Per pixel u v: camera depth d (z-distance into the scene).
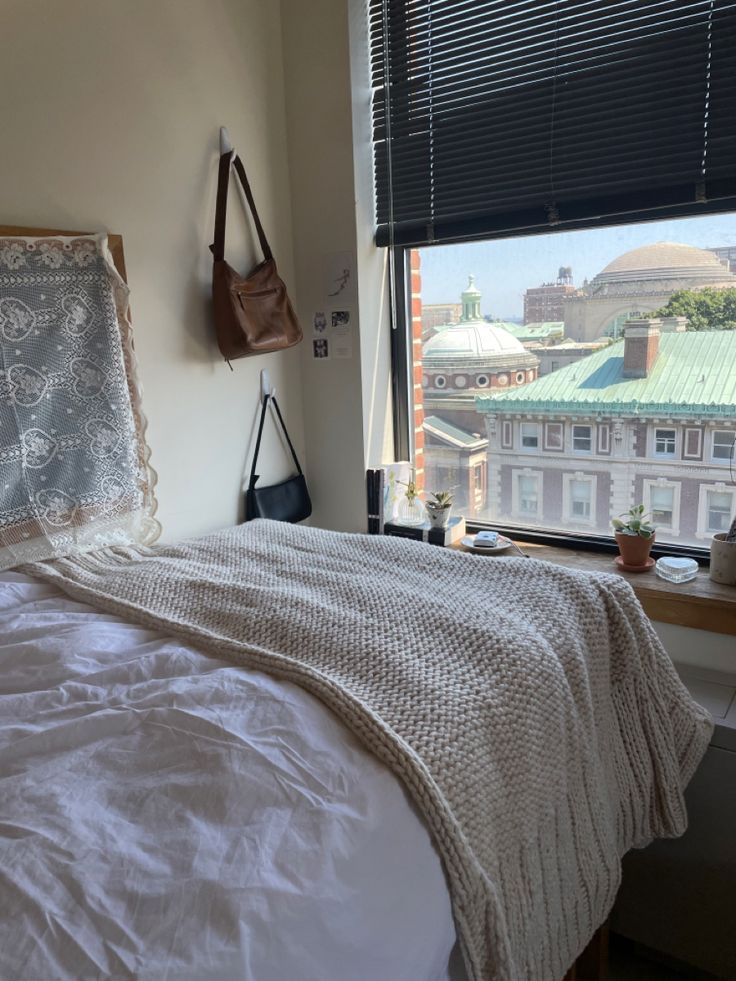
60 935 0.66
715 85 1.69
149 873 0.73
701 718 1.45
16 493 1.56
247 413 2.21
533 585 1.37
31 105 1.58
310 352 2.34
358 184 2.17
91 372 1.69
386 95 2.15
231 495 2.19
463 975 1.01
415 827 0.87
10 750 0.92
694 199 1.75
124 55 1.75
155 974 0.63
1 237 1.52
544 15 1.88
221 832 0.79
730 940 1.52
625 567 1.96
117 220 1.78
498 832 0.96
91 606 1.38
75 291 1.65
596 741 1.22
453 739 0.96
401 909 0.83
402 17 2.08
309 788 0.86
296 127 2.22
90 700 1.04
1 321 1.53
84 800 0.84
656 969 1.62
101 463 1.72
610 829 1.22
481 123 2.02
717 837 1.51
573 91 1.87
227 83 2.02
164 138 1.87
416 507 2.33
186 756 0.90
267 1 2.12
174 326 1.95
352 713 0.97
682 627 1.83
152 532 1.87
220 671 1.09
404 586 1.37
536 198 1.97
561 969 1.13
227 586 1.36
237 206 2.09
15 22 1.53
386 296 2.33
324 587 1.37
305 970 0.71
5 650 1.17
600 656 1.32
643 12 1.75
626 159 1.83
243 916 0.70
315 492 2.45
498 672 1.08
